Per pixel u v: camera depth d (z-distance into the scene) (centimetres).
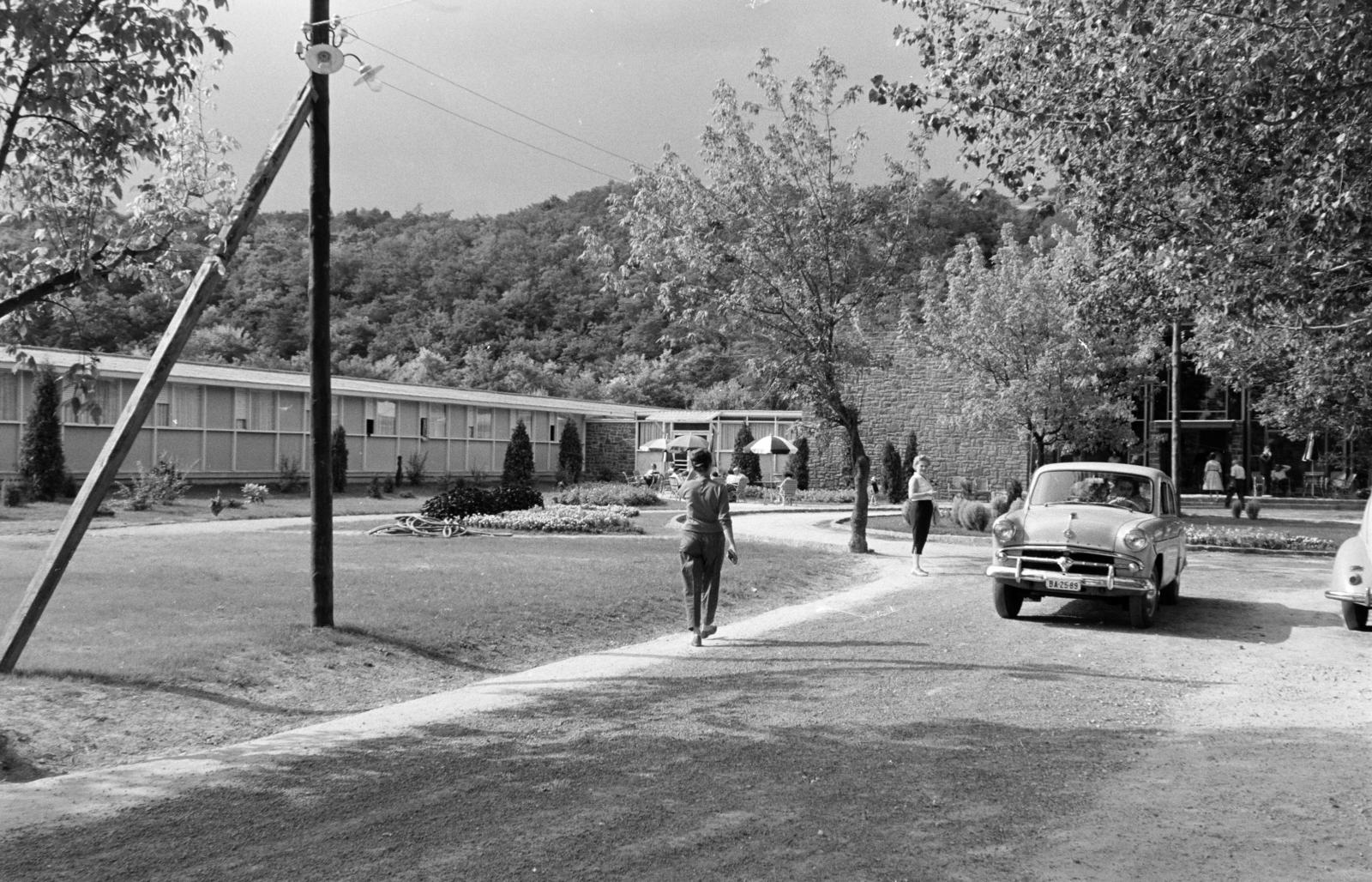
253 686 760
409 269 8950
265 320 7231
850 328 2070
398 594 1132
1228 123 950
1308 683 847
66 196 749
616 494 3397
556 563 1508
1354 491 4159
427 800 508
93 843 445
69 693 684
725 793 521
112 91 712
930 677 838
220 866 418
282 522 2369
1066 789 539
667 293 1928
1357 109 841
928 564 1845
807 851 440
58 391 2591
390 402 3862
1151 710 737
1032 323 2941
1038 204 1146
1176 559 1306
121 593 1066
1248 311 993
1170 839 468
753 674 851
